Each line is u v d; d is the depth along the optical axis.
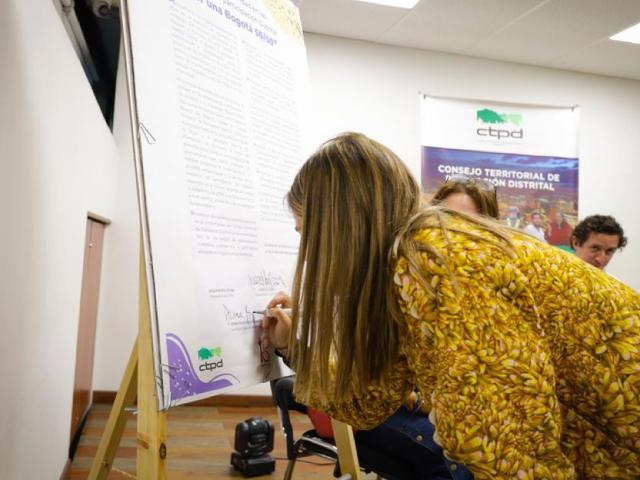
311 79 4.12
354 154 0.84
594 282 0.76
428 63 4.32
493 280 0.71
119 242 3.93
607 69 4.54
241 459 2.73
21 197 1.22
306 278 0.86
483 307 0.69
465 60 4.39
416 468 1.42
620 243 2.45
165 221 1.00
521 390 0.68
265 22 1.52
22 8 1.20
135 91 0.99
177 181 1.05
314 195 0.85
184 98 1.11
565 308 0.74
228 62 1.29
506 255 0.73
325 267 0.83
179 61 1.12
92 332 3.42
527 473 0.68
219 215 1.16
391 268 0.77
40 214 1.44
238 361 1.13
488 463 0.67
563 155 4.35
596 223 2.44
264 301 1.25
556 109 4.36
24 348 1.35
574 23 3.75
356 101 4.18
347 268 0.81
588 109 4.63
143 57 1.03
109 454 1.31
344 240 0.82
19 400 1.34
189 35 1.17
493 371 0.68
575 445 0.78
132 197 3.97
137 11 1.04
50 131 1.55
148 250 0.96
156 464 0.95
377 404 0.94
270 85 1.46
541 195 4.28
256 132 1.35
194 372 1.01
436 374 0.72
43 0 1.43
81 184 2.25
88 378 3.35
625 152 4.68
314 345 0.86
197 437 3.24
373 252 0.80
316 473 2.79
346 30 4.03
